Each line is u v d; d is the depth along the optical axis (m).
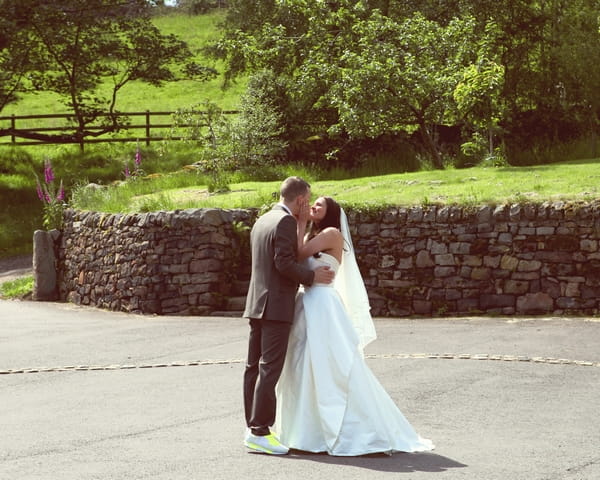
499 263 13.70
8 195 29.94
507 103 24.92
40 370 9.86
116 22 35.75
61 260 19.08
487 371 8.88
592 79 22.64
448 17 25.81
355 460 5.68
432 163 22.94
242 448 6.05
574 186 14.72
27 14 32.09
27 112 42.84
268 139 24.50
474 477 5.21
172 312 15.61
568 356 9.67
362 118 22.12
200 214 15.55
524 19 24.86
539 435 6.34
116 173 30.34
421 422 6.81
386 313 14.20
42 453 6.04
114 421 7.10
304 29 26.16
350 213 14.59
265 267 5.96
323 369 5.89
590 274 13.16
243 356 10.30
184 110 26.23
